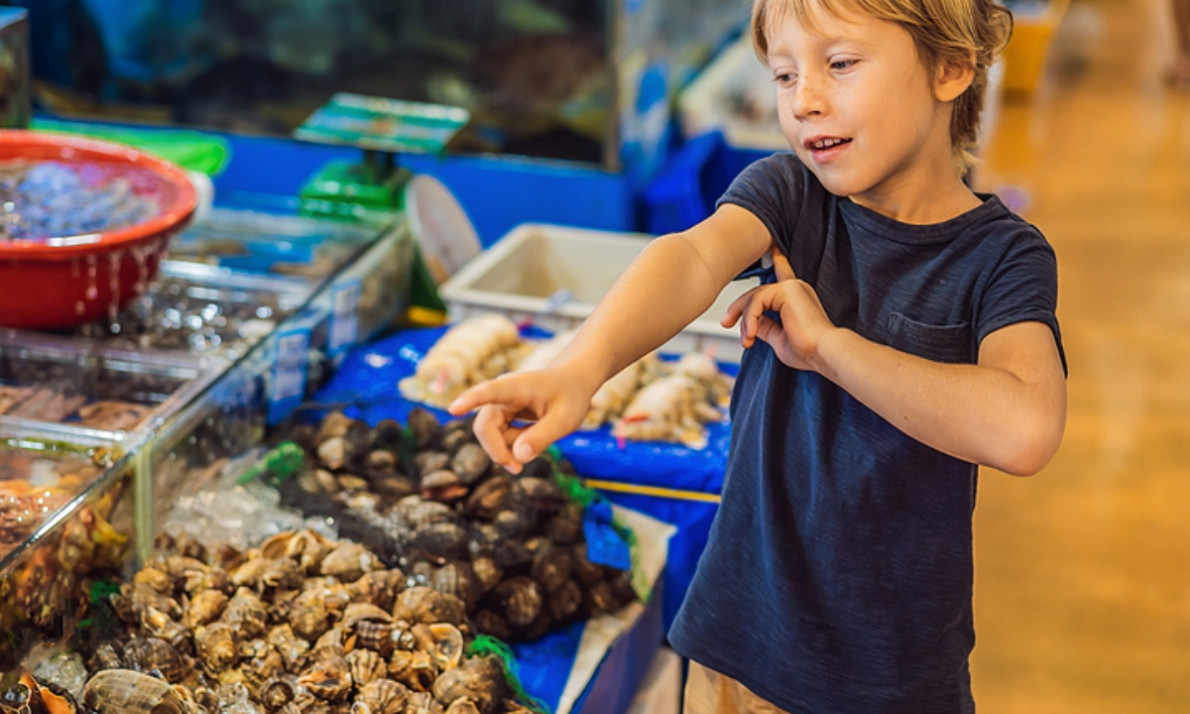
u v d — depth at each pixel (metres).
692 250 1.05
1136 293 4.52
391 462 1.90
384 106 2.89
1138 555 3.03
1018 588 2.88
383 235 2.47
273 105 2.95
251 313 2.18
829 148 1.02
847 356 1.00
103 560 1.58
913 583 1.15
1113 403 3.74
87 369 1.91
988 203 1.10
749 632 1.24
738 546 1.24
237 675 1.50
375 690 1.47
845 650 1.19
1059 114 6.68
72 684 1.43
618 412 2.07
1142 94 7.14
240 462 1.87
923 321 1.08
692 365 2.20
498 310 2.40
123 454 1.63
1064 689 2.55
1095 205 5.37
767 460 1.19
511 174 2.93
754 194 1.13
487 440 0.88
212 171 2.79
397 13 2.79
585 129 2.84
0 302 1.91
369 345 2.40
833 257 1.13
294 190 3.10
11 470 1.62
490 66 2.80
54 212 2.02
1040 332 0.99
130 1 2.88
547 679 1.65
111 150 2.21
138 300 2.16
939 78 1.03
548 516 1.80
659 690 1.93
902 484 1.13
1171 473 3.38
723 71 3.57
